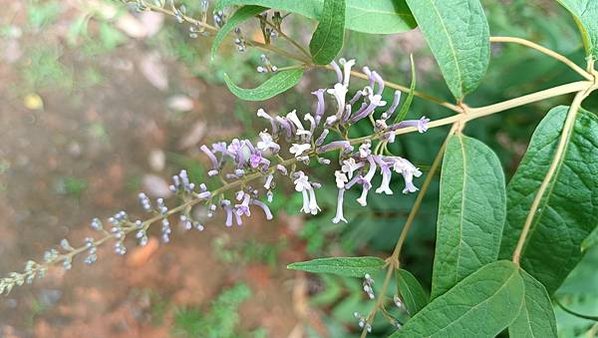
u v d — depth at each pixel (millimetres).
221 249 536
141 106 570
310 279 523
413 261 413
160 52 569
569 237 203
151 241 542
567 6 195
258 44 195
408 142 365
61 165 561
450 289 183
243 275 531
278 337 513
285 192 481
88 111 569
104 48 574
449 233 188
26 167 559
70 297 537
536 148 201
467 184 190
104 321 533
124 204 553
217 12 189
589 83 195
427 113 376
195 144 559
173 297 534
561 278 205
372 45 513
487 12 459
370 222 407
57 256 232
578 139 199
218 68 552
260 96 180
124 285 539
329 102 435
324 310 511
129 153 563
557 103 349
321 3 182
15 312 533
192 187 205
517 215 204
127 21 570
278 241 530
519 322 183
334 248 496
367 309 426
